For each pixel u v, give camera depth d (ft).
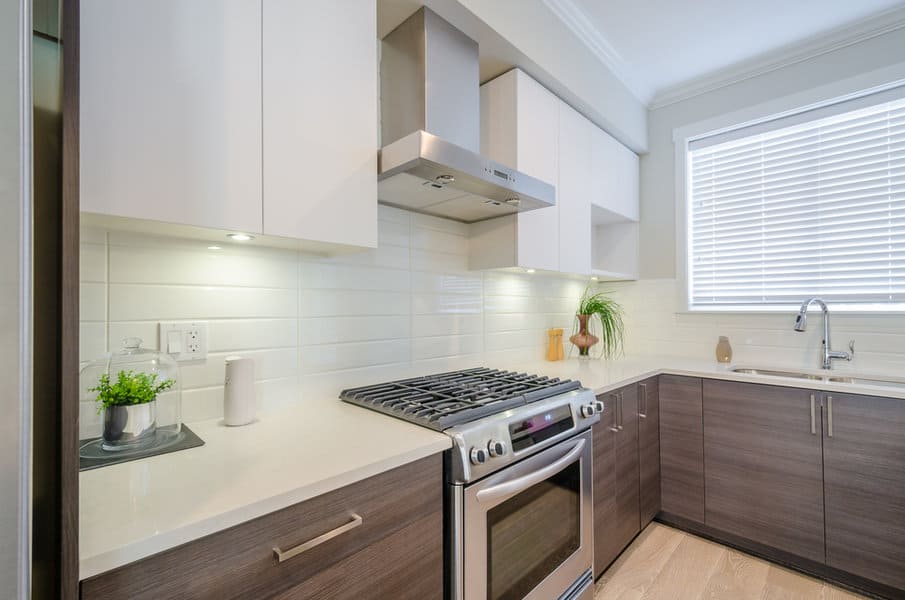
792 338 7.73
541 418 4.33
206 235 3.48
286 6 3.44
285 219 3.39
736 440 6.57
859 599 5.42
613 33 7.11
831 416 5.74
